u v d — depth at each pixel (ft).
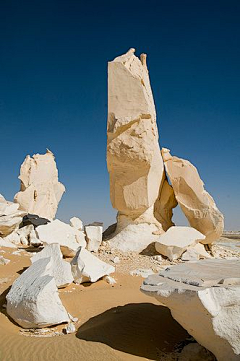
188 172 41.42
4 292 24.80
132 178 39.99
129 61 41.81
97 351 15.71
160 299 14.11
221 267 17.71
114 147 38.96
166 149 44.09
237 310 13.02
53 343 16.97
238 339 13.04
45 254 26.96
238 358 12.99
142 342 16.39
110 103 39.50
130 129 38.65
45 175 61.98
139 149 38.45
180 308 13.75
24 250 38.91
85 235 39.47
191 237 36.04
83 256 27.45
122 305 21.66
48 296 19.30
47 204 61.72
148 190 39.99
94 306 21.80
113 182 41.24
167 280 15.29
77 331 18.40
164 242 35.68
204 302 12.52
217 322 12.94
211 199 41.50
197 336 14.11
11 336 18.15
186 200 41.24
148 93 42.42
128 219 41.27
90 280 25.99
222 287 13.03
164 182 44.80
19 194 56.13
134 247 38.58
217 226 39.60
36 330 18.92
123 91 39.32
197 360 14.47
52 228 35.96
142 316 19.25
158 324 18.22
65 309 20.80
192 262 19.22
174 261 34.47
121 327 17.95
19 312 19.63
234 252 45.83
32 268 23.36
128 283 27.20
